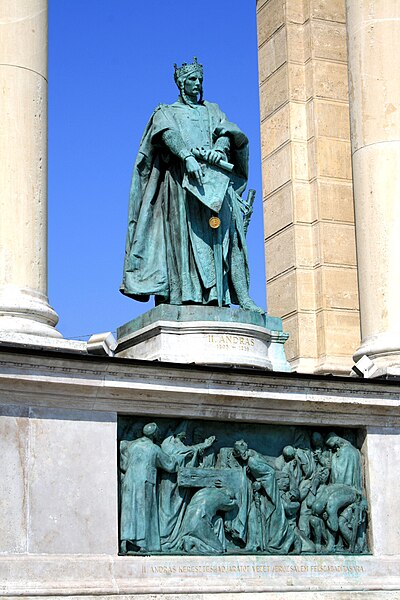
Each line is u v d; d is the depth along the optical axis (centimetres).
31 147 1538
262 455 1577
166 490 1487
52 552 1373
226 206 1750
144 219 1739
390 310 1741
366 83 1820
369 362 1680
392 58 1820
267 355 1708
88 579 1377
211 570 1466
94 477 1421
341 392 1592
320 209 2177
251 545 1524
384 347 1716
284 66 2255
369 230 1780
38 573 1349
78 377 1408
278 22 2286
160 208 1753
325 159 2202
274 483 1554
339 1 2278
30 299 1490
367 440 1633
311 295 2166
